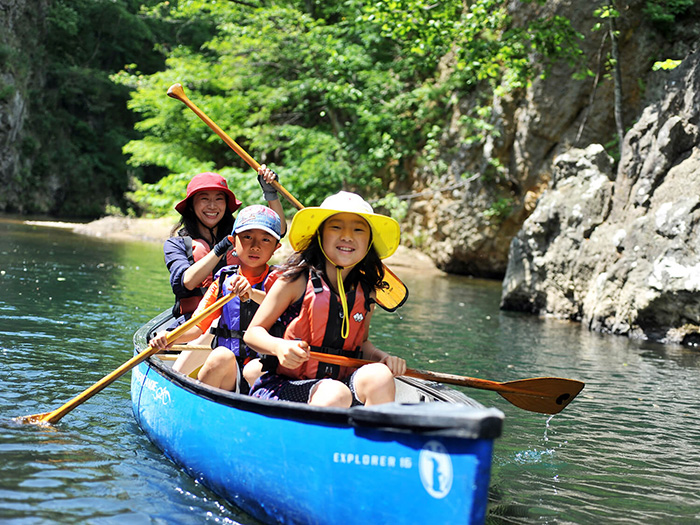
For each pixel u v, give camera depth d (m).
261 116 18.34
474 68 13.27
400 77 17.23
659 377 5.77
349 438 2.32
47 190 28.02
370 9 11.64
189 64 19.73
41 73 28.39
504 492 3.07
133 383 3.84
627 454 3.71
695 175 7.99
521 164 13.65
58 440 3.28
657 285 7.71
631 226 8.48
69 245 13.78
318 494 2.38
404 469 2.22
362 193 17.36
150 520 2.53
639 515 2.89
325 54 16.88
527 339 7.41
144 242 16.50
